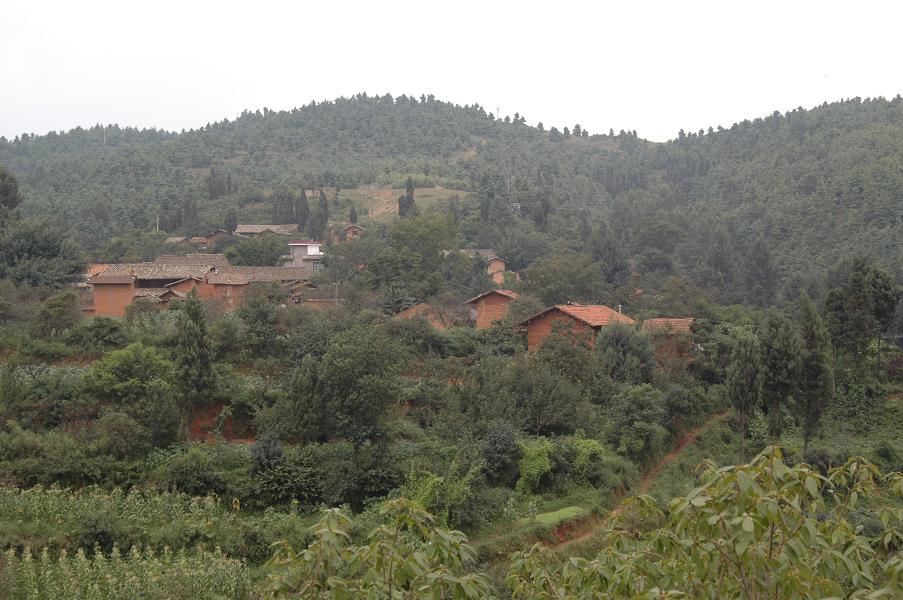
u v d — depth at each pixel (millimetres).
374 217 115188
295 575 8398
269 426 27984
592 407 34688
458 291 64875
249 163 147625
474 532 23781
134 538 19984
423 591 7965
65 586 16812
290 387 29312
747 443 38875
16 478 22844
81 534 19594
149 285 56156
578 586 8555
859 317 42281
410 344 41250
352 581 8266
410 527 8367
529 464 27562
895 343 50719
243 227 97062
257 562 20781
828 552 7242
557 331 42750
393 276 58688
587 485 28641
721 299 74875
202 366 30328
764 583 7246
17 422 26844
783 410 41250
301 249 78875
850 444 37719
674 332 45906
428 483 23625
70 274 51406
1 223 53250
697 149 171750
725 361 44656
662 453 35219
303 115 186625
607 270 77750
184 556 19438
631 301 62250
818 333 35594
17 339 35125
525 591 9078
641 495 9359
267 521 22281
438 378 36781
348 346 27531
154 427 26938
